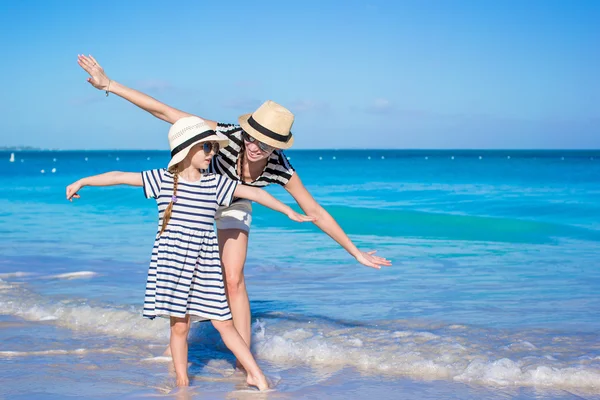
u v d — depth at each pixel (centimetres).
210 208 422
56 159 11000
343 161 8800
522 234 1373
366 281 850
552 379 440
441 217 1570
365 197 2323
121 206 1997
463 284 823
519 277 874
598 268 945
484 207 1875
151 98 489
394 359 491
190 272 418
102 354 518
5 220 1631
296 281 851
